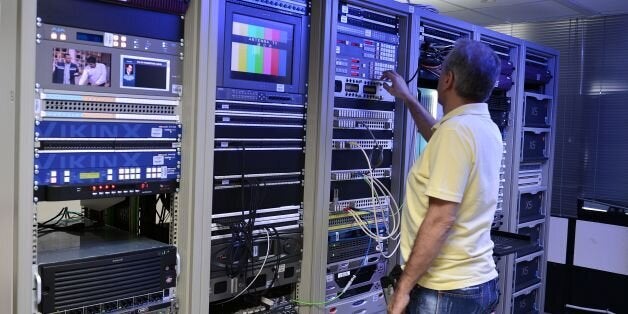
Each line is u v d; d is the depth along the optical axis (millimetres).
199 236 1812
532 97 3773
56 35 1521
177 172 1823
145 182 1741
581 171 4824
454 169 1667
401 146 2646
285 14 2150
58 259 1617
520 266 3838
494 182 1797
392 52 2623
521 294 3850
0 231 1493
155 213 2004
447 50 2826
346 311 2445
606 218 4336
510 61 3545
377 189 2605
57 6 1519
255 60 2062
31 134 1460
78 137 1582
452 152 1679
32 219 1484
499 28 5359
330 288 2393
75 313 1620
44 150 1518
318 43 2215
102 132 1634
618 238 4266
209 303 2068
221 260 1992
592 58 4770
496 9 4641
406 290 1725
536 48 3740
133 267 1733
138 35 1696
